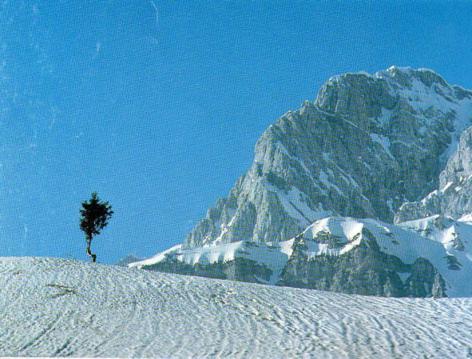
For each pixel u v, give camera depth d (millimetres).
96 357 49312
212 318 57469
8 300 62625
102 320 57562
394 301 61188
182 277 71188
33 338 53844
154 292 64875
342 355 47250
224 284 67938
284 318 56594
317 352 48156
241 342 51438
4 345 52500
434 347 47875
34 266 73188
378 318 55375
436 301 60500
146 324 56469
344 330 52594
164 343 52031
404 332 51406
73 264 75125
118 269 73875
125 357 49156
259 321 56219
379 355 46875
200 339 52594
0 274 70125
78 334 54531
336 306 59719
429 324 53094
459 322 53312
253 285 68312
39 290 65062
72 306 60938
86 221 94000
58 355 50094
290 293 64688
